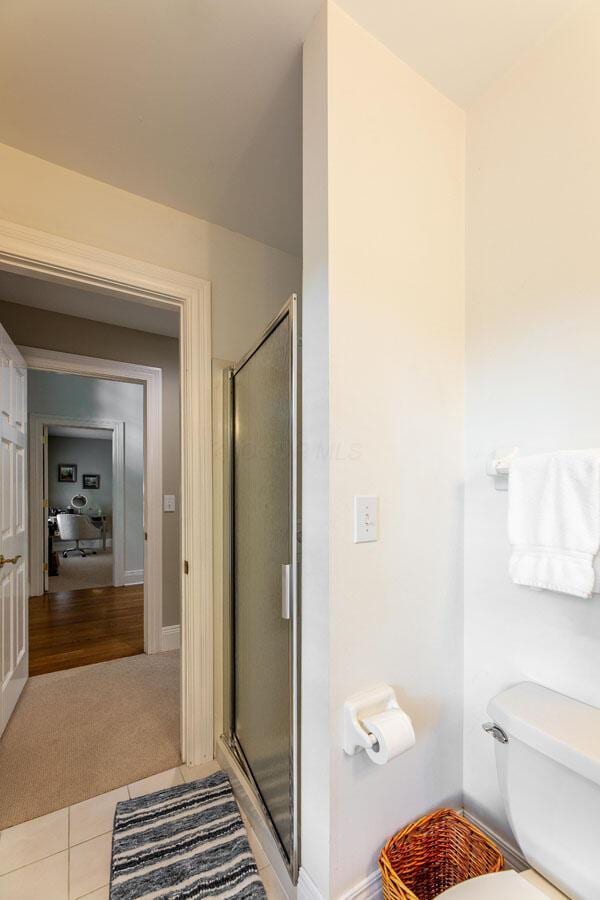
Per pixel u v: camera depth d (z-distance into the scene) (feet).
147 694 7.54
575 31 3.48
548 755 2.99
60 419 14.80
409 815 3.84
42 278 5.26
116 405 15.88
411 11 3.42
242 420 5.57
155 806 4.85
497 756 3.45
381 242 3.69
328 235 3.35
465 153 4.41
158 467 9.73
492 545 4.10
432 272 4.10
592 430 3.40
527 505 3.42
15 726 6.53
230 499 5.90
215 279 6.17
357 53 3.53
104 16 3.38
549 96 3.68
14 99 4.13
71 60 3.75
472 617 4.26
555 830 3.00
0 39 3.54
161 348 10.12
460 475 4.33
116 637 10.34
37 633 10.61
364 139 3.58
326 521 3.37
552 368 3.66
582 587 3.05
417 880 3.70
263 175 5.25
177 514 9.93
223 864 4.10
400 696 3.78
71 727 6.51
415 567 3.92
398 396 3.80
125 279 5.46
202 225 6.09
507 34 3.63
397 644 3.77
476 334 4.29
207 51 3.69
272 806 4.31
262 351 4.78
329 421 3.35
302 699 3.68
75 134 4.59
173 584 9.73
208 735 5.76
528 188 3.84
